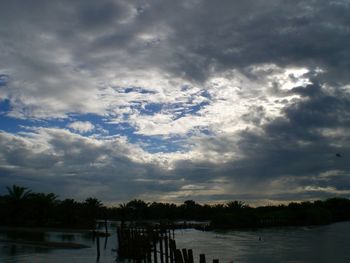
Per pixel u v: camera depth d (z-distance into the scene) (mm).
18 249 65375
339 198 193375
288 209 169125
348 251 63219
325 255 58531
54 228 124438
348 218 184875
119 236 60031
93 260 53031
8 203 129250
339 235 99625
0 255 57531
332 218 178625
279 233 109438
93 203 153875
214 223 142875
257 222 147125
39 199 130125
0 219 129375
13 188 130250
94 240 87438
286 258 55375
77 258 55031
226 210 179375
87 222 139000
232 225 141375
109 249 67625
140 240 48219
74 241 83875
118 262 50938
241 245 73875
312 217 153750
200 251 63438
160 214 193125
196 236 101500
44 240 83688
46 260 52656
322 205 181250
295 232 113375
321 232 112750
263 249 66188
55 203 144750
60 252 61938
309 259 54812
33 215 128875
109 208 190875
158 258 54719
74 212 136125
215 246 72062
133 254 51844
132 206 181625
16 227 124312
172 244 35031
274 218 149125
